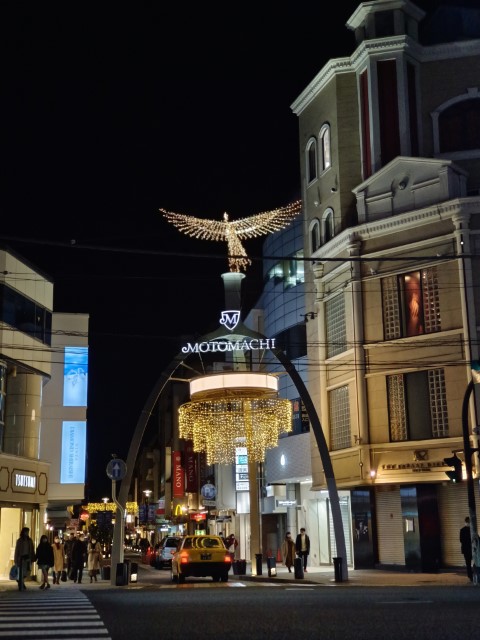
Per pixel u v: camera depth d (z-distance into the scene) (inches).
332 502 1090.7
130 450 1159.0
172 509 2955.2
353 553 1302.9
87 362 1742.1
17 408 1366.9
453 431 1142.3
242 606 513.7
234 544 1672.0
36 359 1405.0
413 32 1342.3
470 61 1301.7
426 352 1182.9
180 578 1190.3
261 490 1850.4
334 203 1371.8
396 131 1296.8
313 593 646.5
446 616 426.9
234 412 1296.8
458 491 1152.2
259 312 1955.0
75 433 1706.4
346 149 1366.9
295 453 1581.0
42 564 1010.7
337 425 1330.0
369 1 1359.5
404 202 1238.9
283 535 1784.0
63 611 522.3
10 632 398.6
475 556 877.8
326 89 1422.2
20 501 1315.2
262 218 1200.8
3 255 1306.6
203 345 1170.0
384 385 1224.8
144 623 425.1
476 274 1150.3
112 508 2645.2
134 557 3034.0
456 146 1283.2
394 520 1225.4
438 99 1304.1
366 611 462.0
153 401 1170.6
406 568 1175.6
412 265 1209.4
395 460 1193.4
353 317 1264.8
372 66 1320.1
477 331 1136.2
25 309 1375.5
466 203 1151.6
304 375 1652.3
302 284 1712.6
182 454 2655.0
